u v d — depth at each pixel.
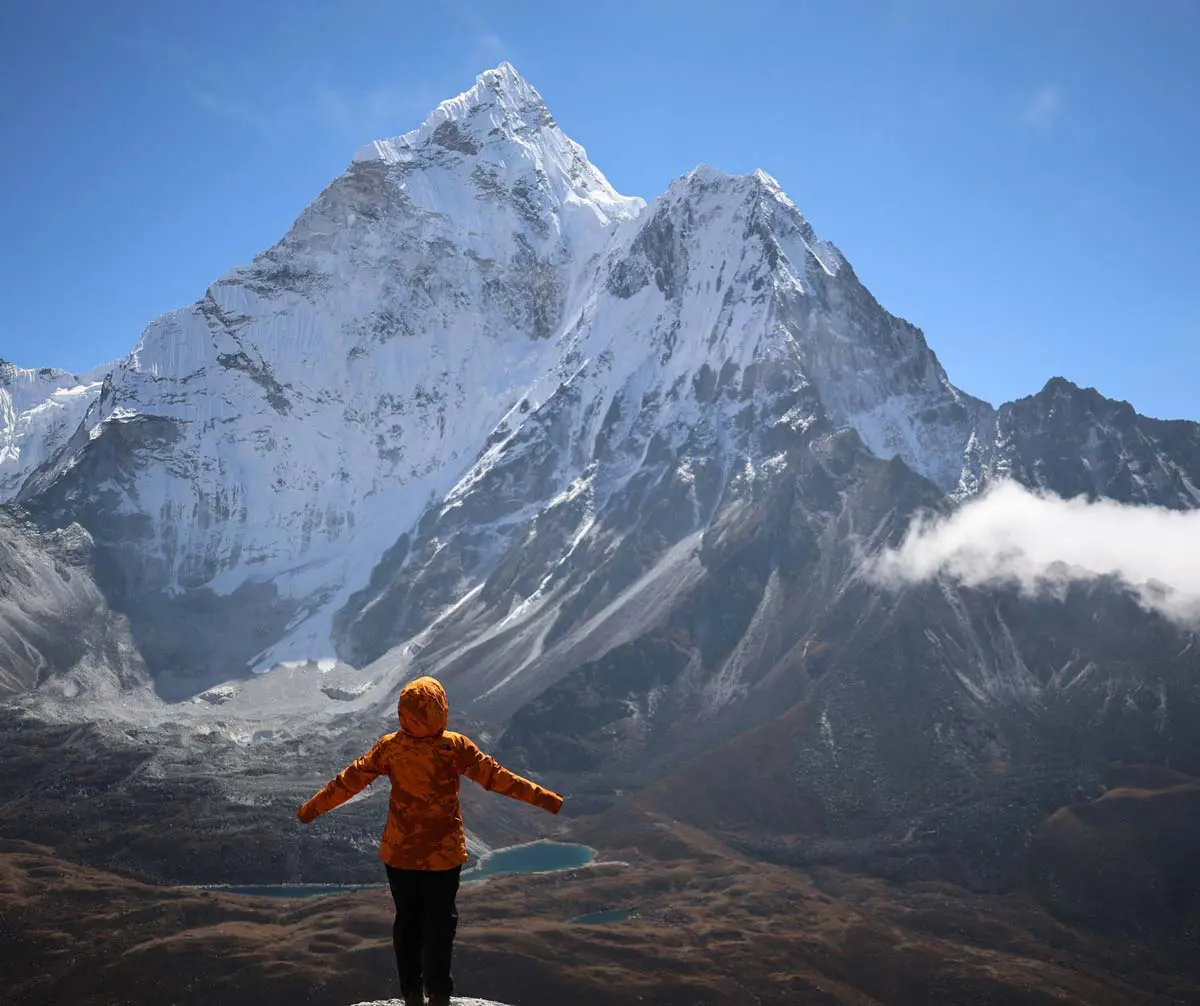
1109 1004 145.25
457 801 14.68
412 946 14.54
